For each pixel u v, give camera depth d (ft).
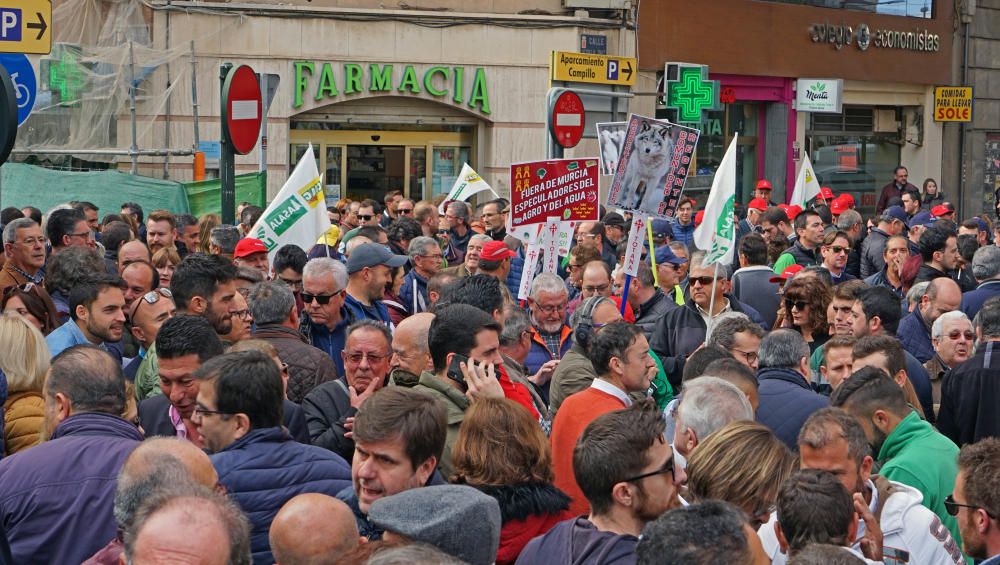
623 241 46.29
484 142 83.10
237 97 37.63
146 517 11.48
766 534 17.03
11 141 26.04
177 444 15.44
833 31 100.78
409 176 82.02
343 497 17.47
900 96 109.70
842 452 17.13
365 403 17.17
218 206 61.72
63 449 17.57
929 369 31.65
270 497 17.53
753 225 68.49
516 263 46.16
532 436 18.06
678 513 12.86
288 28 76.89
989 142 117.60
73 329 26.30
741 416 19.49
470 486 15.78
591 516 16.43
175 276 26.53
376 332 23.21
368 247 32.45
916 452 20.83
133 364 27.50
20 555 16.99
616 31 84.94
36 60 63.62
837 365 26.17
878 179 110.52
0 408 20.83
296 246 32.71
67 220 36.81
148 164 72.28
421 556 10.94
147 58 70.49
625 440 15.90
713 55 91.86
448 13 80.12
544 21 82.02
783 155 99.04
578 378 25.84
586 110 76.02
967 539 17.62
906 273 44.11
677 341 34.37
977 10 114.42
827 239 45.70
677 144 36.27
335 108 79.36
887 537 17.66
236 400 17.89
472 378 20.83
